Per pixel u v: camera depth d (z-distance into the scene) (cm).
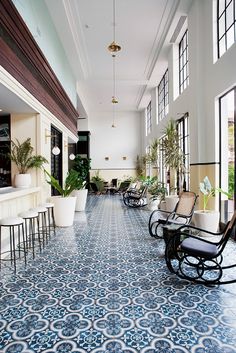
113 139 1448
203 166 533
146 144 1333
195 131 547
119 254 369
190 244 286
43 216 450
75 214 707
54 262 338
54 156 645
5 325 202
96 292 256
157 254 369
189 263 298
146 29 649
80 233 492
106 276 294
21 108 451
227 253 362
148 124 1305
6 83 334
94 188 1334
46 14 542
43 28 519
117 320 209
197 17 525
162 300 240
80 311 222
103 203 944
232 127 457
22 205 434
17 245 402
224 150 486
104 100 1253
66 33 637
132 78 988
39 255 366
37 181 503
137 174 1428
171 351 174
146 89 1080
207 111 519
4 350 175
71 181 560
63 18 579
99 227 543
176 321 207
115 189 1342
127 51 762
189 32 572
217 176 492
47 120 543
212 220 439
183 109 650
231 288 264
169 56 760
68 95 793
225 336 189
